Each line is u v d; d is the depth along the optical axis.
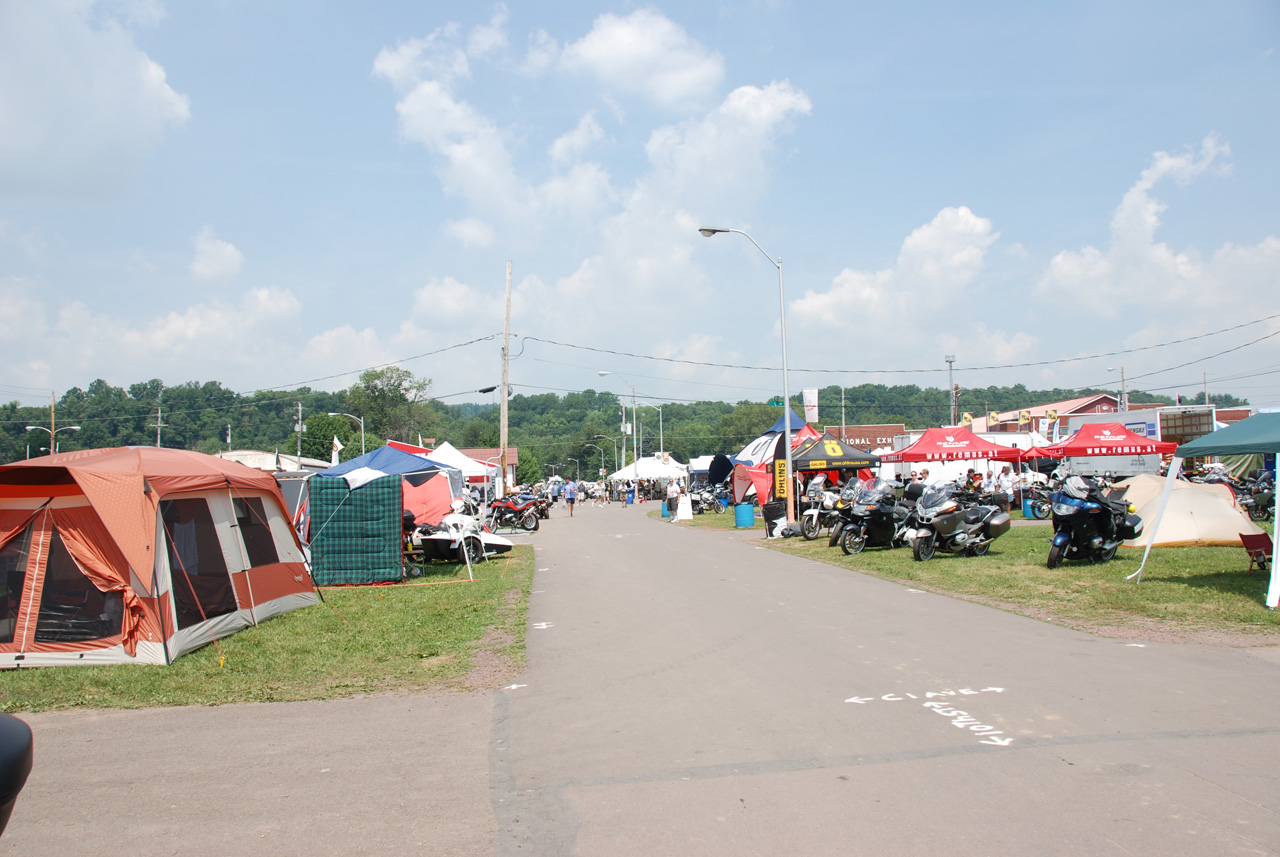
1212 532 14.86
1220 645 7.93
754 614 10.36
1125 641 8.21
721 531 25.47
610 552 19.52
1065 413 62.12
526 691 7.24
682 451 119.50
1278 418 10.09
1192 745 5.13
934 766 4.94
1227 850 3.74
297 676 8.07
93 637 8.71
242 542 10.88
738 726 5.89
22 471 8.75
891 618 9.76
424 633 9.97
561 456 144.88
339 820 4.52
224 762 5.57
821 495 23.70
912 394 104.69
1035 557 14.69
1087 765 4.86
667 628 9.73
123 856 4.13
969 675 7.02
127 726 6.50
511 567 16.98
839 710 6.16
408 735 6.09
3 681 7.95
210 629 9.61
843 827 4.14
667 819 4.35
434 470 17.73
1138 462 31.20
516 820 4.44
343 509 15.03
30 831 4.46
